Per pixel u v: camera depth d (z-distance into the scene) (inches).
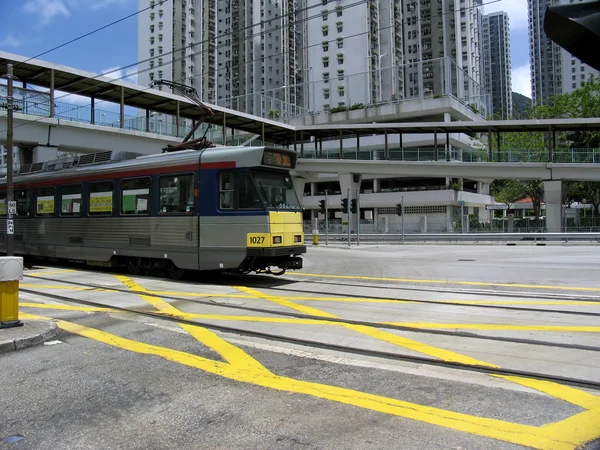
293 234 471.2
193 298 395.2
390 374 199.8
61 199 632.4
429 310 336.2
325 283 493.0
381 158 1699.1
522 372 197.9
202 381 194.2
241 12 4778.5
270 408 165.9
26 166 725.3
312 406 166.9
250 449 136.6
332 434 144.9
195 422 155.8
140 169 534.9
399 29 3858.3
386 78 3078.2
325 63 3415.4
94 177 586.9
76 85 1301.7
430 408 163.0
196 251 478.6
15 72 1187.9
